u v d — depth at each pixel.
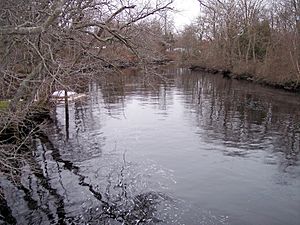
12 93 9.86
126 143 15.30
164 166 12.41
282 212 9.13
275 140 15.95
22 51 8.99
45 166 12.38
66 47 10.52
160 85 37.81
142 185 10.70
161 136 16.45
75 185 10.73
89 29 11.56
